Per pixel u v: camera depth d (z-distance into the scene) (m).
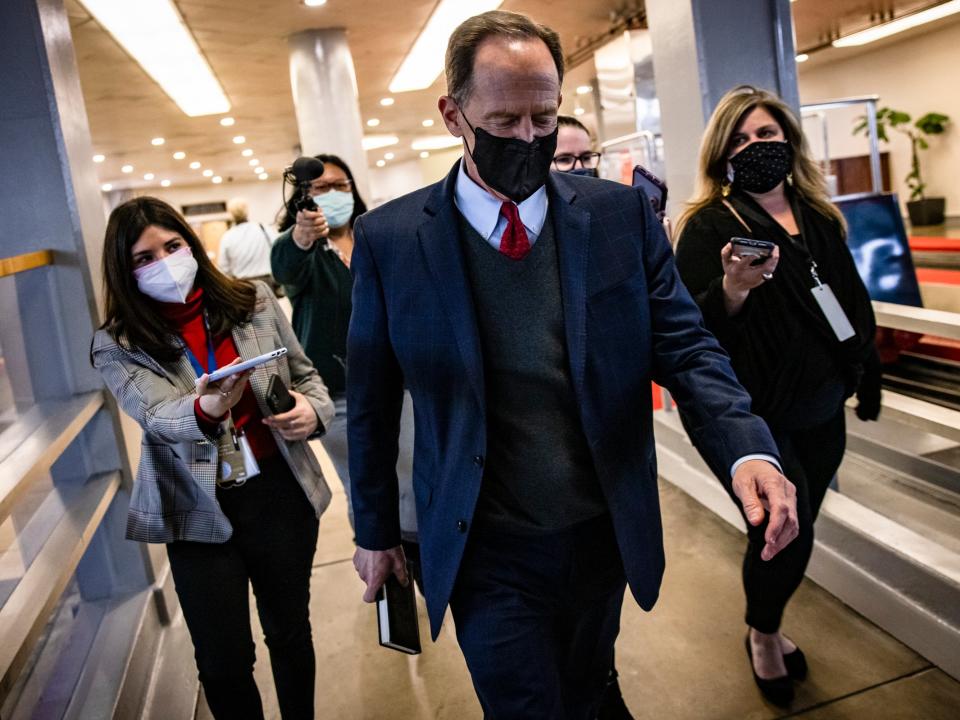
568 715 1.63
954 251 5.17
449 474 1.42
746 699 2.36
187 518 1.88
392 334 1.46
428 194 1.47
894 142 11.84
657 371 1.47
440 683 2.63
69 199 2.87
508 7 7.99
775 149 2.16
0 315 2.51
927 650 2.42
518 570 1.45
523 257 1.39
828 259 2.24
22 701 2.21
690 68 3.26
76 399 2.79
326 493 2.09
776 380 2.16
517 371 1.38
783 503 1.13
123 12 6.27
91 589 2.89
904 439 3.30
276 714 2.53
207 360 1.97
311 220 2.77
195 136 14.37
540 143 1.29
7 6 2.78
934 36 10.70
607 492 1.39
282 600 2.01
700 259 2.22
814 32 9.62
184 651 2.80
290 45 7.87
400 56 9.53
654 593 1.43
